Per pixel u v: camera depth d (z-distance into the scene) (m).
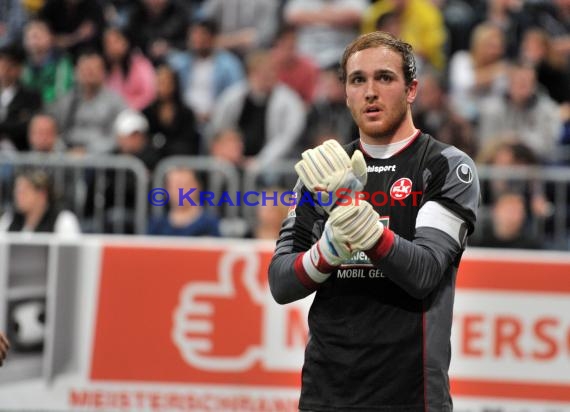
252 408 19.31
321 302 10.29
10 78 31.08
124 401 19.42
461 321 19.08
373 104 10.20
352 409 9.98
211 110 32.81
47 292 19.53
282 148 29.27
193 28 33.12
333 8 33.94
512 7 34.38
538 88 32.09
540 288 19.00
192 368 19.41
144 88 33.03
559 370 18.91
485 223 24.47
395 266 9.43
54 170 25.30
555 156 29.66
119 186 25.23
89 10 34.28
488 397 18.95
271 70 29.81
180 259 19.53
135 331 19.52
